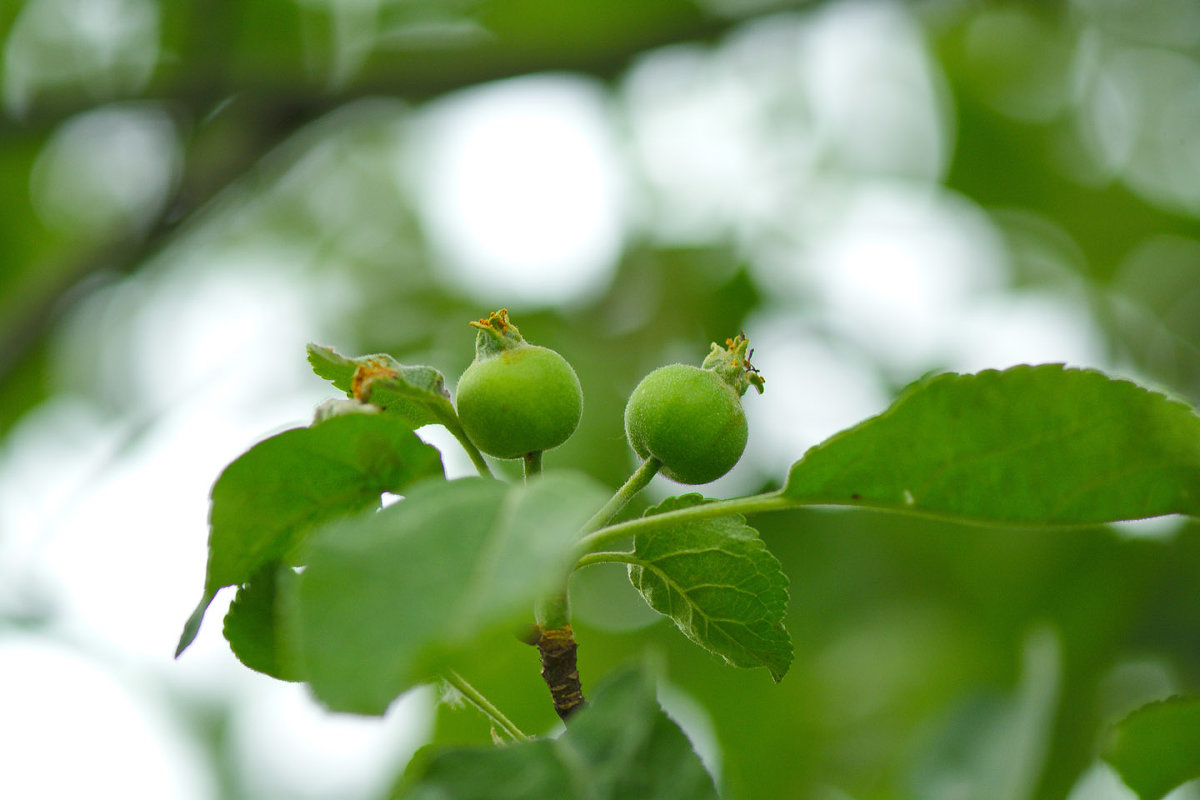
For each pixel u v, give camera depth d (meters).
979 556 5.44
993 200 7.33
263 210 7.80
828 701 5.32
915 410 1.93
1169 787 2.47
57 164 7.47
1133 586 5.14
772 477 5.50
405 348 7.07
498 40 6.83
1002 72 7.37
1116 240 7.13
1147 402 1.89
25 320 6.06
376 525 1.52
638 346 6.72
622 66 6.59
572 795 1.63
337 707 1.37
